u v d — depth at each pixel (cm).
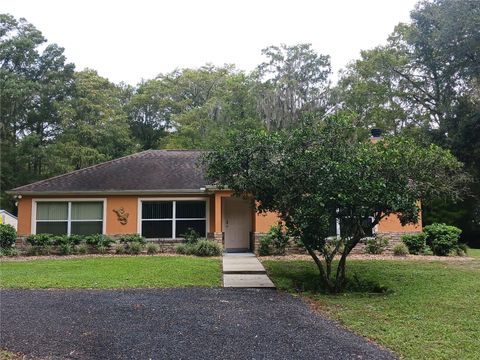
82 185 1748
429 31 2731
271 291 976
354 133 1048
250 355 512
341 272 1002
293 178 957
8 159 3394
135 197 1744
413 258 1449
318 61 3538
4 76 3266
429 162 946
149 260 1379
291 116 3128
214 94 3997
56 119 3581
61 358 498
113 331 612
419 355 513
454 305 793
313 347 545
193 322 668
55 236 1617
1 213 2566
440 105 2748
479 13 2295
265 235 1564
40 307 767
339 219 1005
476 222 2467
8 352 515
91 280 1040
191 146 3494
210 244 1548
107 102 3706
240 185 1005
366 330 626
